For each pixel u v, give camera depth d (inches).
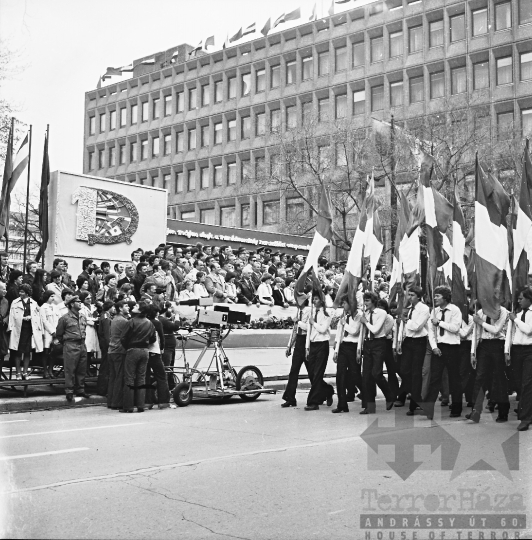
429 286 532.7
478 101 1673.2
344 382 467.5
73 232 883.4
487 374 413.4
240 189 2283.5
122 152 2674.7
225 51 2380.7
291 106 2212.1
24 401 486.0
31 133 724.7
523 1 1781.5
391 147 1218.6
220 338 533.0
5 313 516.4
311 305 488.1
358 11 2063.2
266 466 283.6
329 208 508.7
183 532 197.6
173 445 333.7
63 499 231.9
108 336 524.4
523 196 466.6
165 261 699.4
